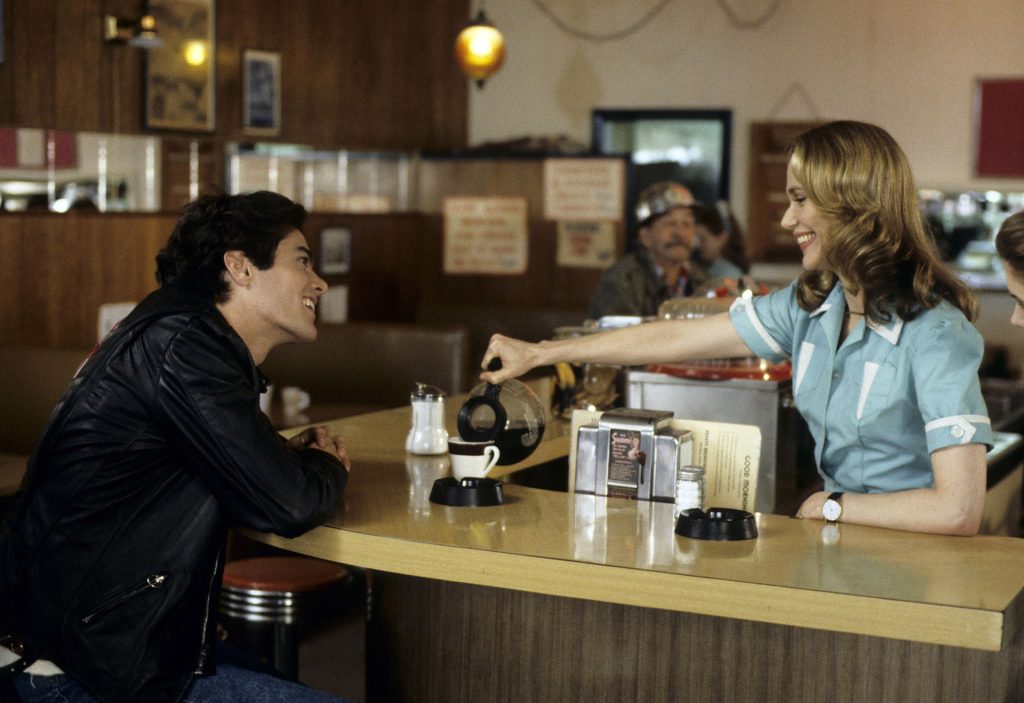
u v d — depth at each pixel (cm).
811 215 242
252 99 676
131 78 590
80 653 223
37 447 232
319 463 240
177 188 623
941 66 781
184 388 225
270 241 244
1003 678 225
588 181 738
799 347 259
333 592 336
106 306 548
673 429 261
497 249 761
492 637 265
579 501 253
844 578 200
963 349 233
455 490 247
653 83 839
